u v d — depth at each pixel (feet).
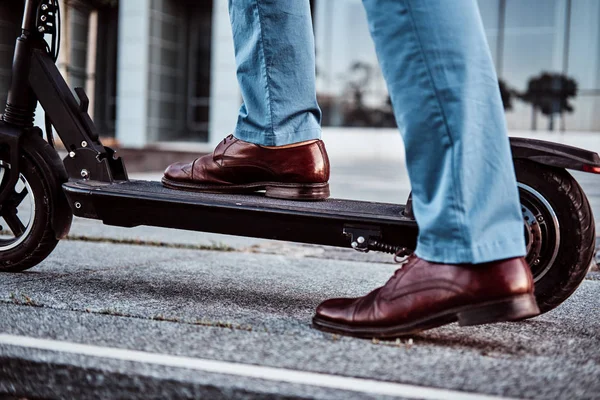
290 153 5.71
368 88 52.08
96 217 5.86
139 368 3.67
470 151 4.09
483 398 3.39
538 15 47.19
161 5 54.24
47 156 6.34
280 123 5.65
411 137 4.20
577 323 5.24
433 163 4.17
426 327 4.32
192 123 57.57
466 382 3.61
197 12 56.44
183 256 8.45
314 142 5.80
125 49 53.42
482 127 4.13
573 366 3.96
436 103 4.09
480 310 4.17
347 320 4.51
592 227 5.13
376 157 46.75
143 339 4.29
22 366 3.82
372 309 4.44
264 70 5.66
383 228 5.05
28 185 6.33
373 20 4.26
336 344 4.31
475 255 4.09
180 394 3.52
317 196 5.79
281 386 3.47
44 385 3.77
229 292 6.11
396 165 35.73
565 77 47.06
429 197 4.25
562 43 46.93
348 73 52.24
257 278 6.98
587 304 6.01
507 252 4.14
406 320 4.33
